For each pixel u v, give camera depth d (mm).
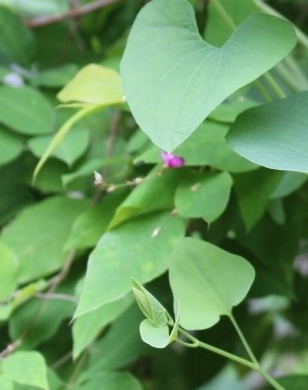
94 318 541
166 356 706
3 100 650
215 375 698
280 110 479
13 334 586
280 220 582
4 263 577
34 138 642
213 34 604
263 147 463
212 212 523
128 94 463
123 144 651
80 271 606
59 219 619
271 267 614
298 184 555
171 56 471
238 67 458
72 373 580
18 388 541
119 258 520
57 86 683
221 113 562
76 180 639
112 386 556
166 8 484
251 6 586
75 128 647
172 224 533
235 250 623
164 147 447
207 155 542
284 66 634
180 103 454
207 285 495
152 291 604
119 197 597
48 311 591
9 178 665
